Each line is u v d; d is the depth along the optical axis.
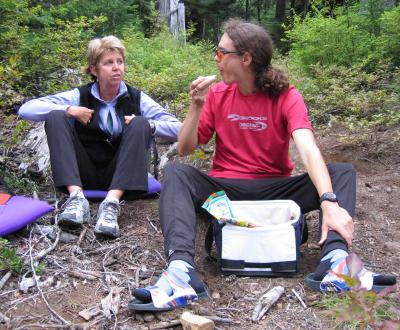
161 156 2.73
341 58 4.16
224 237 1.55
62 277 1.58
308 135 1.58
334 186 1.57
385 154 2.80
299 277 1.59
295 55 4.68
